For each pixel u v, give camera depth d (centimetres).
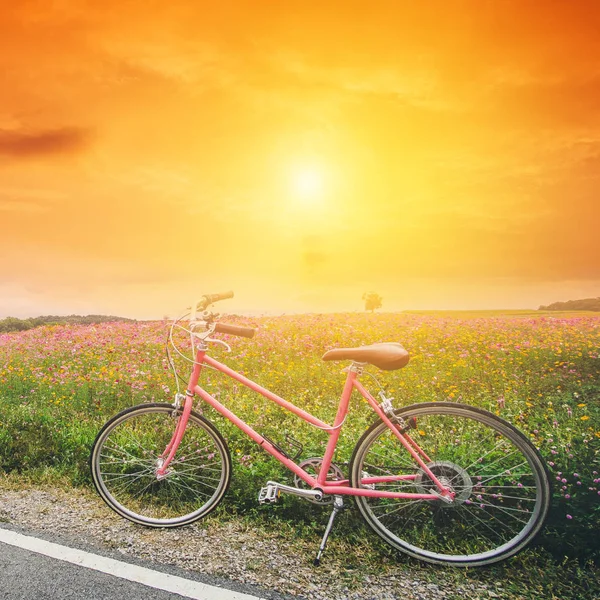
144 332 774
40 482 368
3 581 247
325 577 257
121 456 349
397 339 668
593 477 284
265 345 640
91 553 274
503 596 242
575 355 556
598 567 257
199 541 290
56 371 593
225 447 308
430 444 319
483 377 509
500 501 294
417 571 264
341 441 358
